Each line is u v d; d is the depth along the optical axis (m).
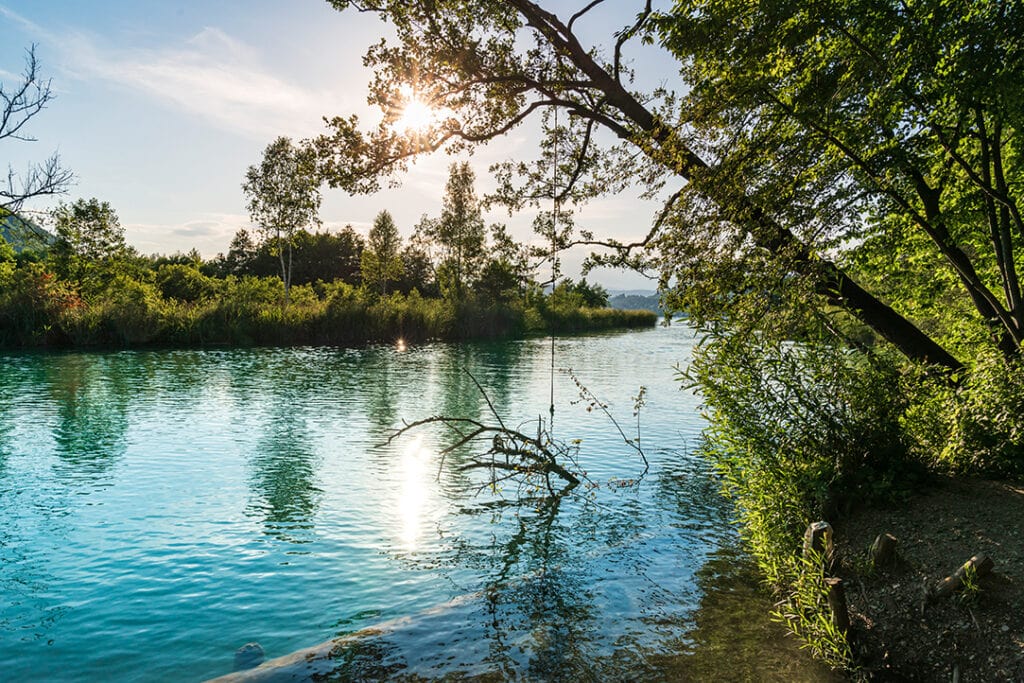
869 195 9.59
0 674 5.85
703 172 9.06
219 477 12.75
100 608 7.21
